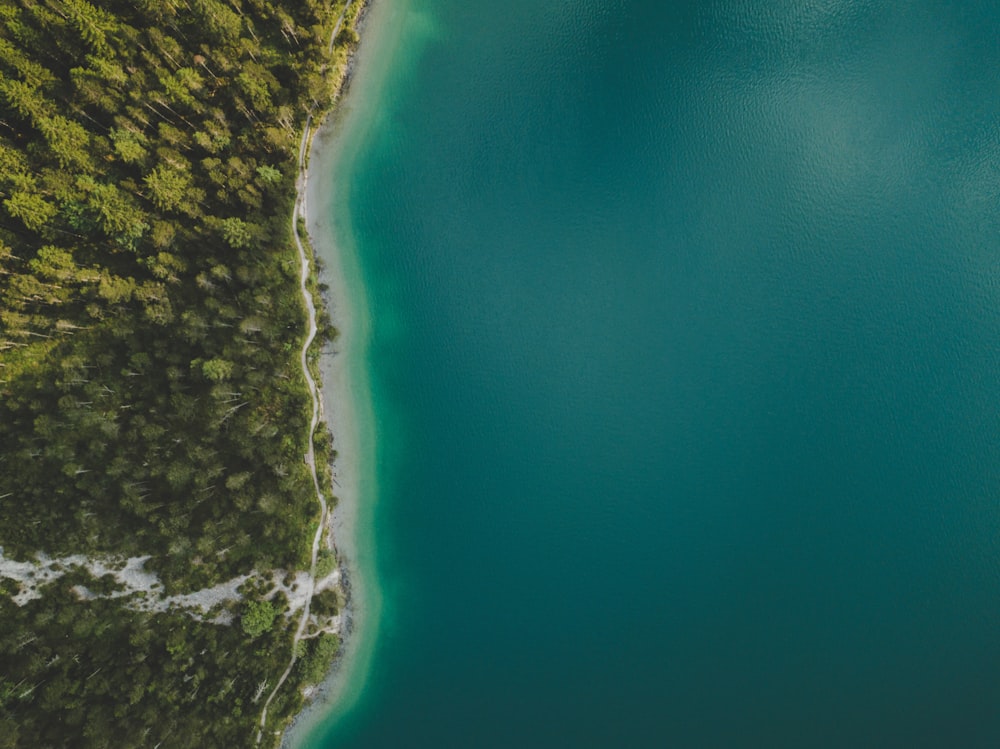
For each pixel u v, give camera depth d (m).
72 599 59.69
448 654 70.00
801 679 70.94
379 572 69.69
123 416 60.62
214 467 61.41
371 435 69.81
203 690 61.25
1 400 58.53
